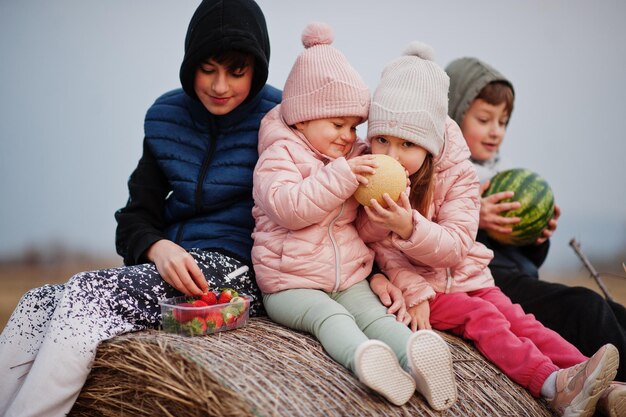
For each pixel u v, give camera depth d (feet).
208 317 9.27
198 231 11.16
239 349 8.77
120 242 11.25
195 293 9.92
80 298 9.25
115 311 9.46
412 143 9.99
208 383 8.02
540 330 10.51
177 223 11.50
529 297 12.09
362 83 10.31
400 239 9.96
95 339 9.09
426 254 9.93
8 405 9.36
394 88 10.01
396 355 9.04
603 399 9.39
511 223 13.07
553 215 14.02
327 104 9.99
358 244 10.30
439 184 10.77
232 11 10.61
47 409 8.88
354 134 10.56
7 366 9.42
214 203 11.21
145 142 11.73
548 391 9.59
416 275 10.56
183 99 11.74
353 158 9.57
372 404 8.35
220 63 10.52
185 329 9.14
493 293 11.09
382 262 10.84
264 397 7.82
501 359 10.09
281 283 9.92
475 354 10.27
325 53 10.27
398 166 9.57
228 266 10.69
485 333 10.29
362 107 10.18
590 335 11.07
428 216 10.59
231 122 11.39
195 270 9.93
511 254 13.73
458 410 8.96
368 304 9.87
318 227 9.93
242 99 11.09
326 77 10.00
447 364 8.63
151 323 9.77
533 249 14.35
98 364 9.11
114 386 9.07
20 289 19.31
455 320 10.68
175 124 11.57
